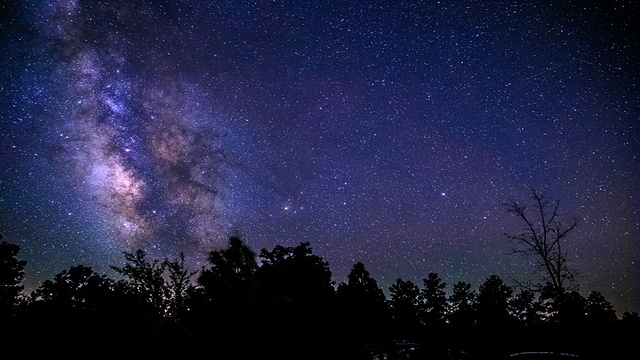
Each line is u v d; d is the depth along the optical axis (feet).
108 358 45.96
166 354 47.52
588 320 53.72
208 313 53.52
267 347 50.39
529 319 68.59
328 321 55.57
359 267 82.23
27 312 53.47
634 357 49.01
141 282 56.90
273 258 64.49
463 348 67.77
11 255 60.64
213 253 59.72
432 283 82.89
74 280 56.70
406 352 55.42
